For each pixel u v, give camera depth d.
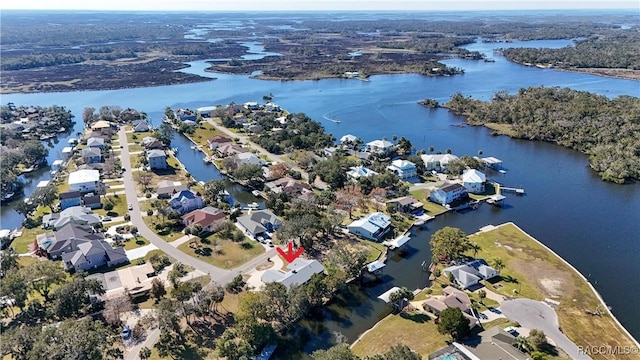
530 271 96.25
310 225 106.44
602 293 90.00
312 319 82.50
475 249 102.31
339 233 113.56
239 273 94.88
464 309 80.31
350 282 93.88
